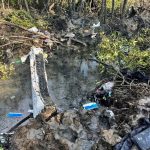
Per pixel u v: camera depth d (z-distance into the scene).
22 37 13.98
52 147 8.55
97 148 8.39
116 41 13.87
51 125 9.17
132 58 12.73
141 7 16.19
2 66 12.55
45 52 13.71
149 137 8.08
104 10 15.30
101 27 15.18
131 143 8.15
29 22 15.15
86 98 11.12
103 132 8.66
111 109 9.83
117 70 12.07
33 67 11.98
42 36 14.23
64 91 11.53
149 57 12.63
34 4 16.81
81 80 12.16
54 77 12.32
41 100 10.14
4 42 13.83
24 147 8.58
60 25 15.13
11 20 15.08
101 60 13.16
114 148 8.25
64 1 16.53
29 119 9.82
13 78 12.05
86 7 16.53
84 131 8.99
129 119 9.08
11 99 11.03
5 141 9.02
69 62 13.27
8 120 10.13
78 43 14.39
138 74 11.52
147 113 9.20
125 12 15.79
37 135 8.91
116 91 10.74
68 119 9.26
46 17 15.78
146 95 10.30
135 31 14.62
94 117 9.47
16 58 13.18
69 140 8.80
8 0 16.28
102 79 12.13
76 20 15.57
